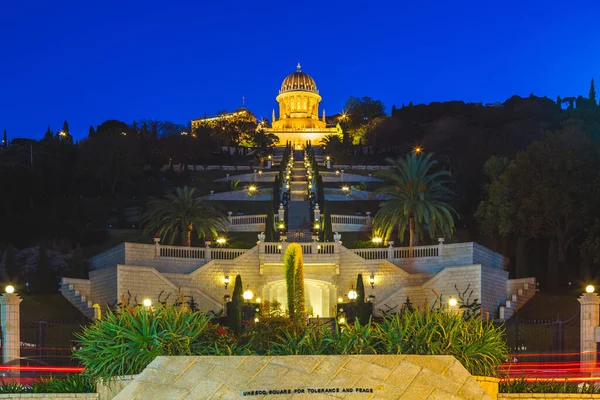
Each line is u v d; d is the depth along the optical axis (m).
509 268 62.34
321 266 58.28
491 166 80.50
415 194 61.59
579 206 60.94
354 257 57.88
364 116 177.12
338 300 54.31
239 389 17.11
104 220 87.06
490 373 19.95
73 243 76.00
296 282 44.75
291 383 17.19
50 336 42.53
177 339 19.19
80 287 54.31
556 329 39.44
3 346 31.08
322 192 86.38
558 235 61.66
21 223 76.88
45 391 20.02
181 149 129.12
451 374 17.73
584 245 57.06
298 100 193.38
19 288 56.88
